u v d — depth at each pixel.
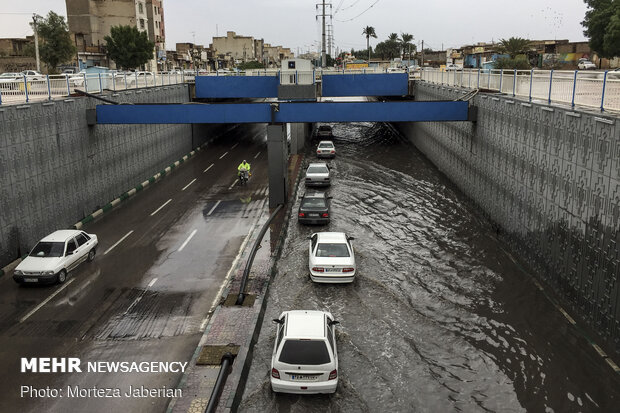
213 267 19.47
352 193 31.16
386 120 26.91
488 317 15.59
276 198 27.53
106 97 28.47
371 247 21.73
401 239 22.83
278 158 27.19
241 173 33.94
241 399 11.46
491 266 19.70
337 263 17.50
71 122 24.48
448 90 34.41
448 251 21.36
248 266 18.16
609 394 11.81
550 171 17.58
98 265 19.78
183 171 38.91
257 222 25.31
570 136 16.03
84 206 25.78
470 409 11.34
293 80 43.56
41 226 21.84
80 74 39.09
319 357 11.16
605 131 13.84
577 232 15.48
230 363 12.57
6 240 19.45
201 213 27.05
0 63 70.06
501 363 13.12
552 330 14.76
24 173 20.62
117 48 61.69
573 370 12.77
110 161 28.86
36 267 17.62
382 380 12.33
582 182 15.20
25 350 13.72
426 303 16.52
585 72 16.39
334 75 46.84
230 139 55.06
